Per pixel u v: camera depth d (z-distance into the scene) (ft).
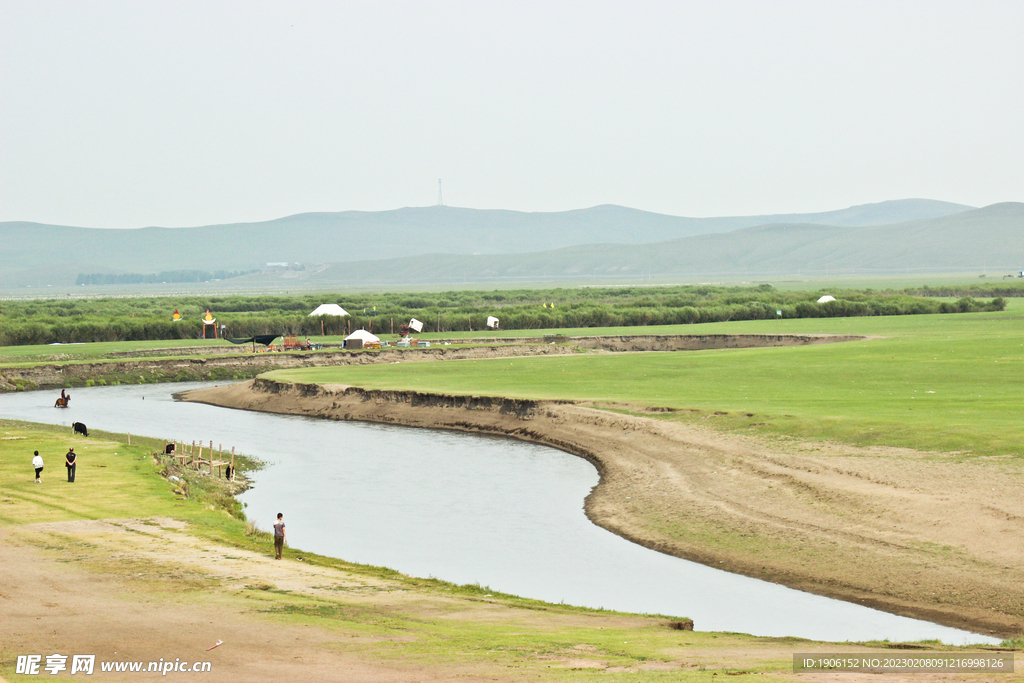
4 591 120.57
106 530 159.63
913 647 101.24
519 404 301.43
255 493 213.05
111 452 243.40
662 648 98.32
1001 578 127.44
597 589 139.33
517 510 192.85
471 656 94.12
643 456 227.81
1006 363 336.90
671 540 165.27
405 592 129.80
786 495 175.63
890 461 185.16
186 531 161.99
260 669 89.35
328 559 151.43
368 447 272.51
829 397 275.18
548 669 87.97
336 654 95.20
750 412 248.93
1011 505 149.38
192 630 104.58
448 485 218.38
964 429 201.36
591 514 187.83
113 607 114.32
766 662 89.71
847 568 140.56
